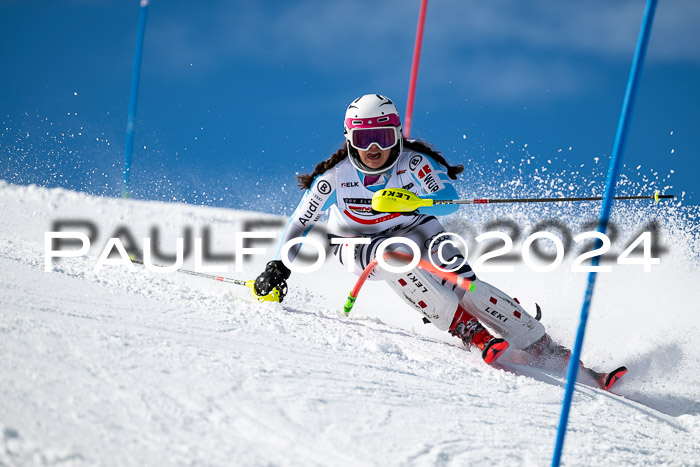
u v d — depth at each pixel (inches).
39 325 391.9
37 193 1053.2
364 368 445.4
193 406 328.5
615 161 368.8
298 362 423.5
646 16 358.3
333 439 325.1
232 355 407.5
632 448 405.4
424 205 555.2
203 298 570.9
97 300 480.7
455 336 606.2
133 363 361.7
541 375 534.0
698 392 569.0
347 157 585.3
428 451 334.6
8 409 292.2
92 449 275.4
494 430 382.9
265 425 325.1
